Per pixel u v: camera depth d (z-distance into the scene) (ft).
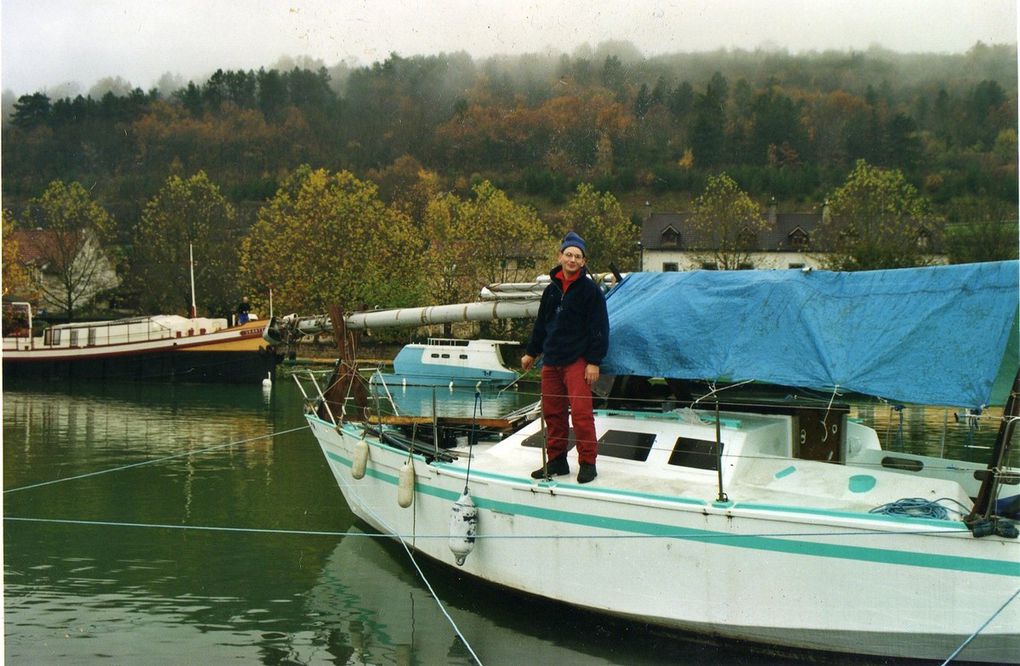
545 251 152.66
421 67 255.70
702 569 18.86
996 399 21.48
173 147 224.53
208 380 100.58
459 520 22.26
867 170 162.71
